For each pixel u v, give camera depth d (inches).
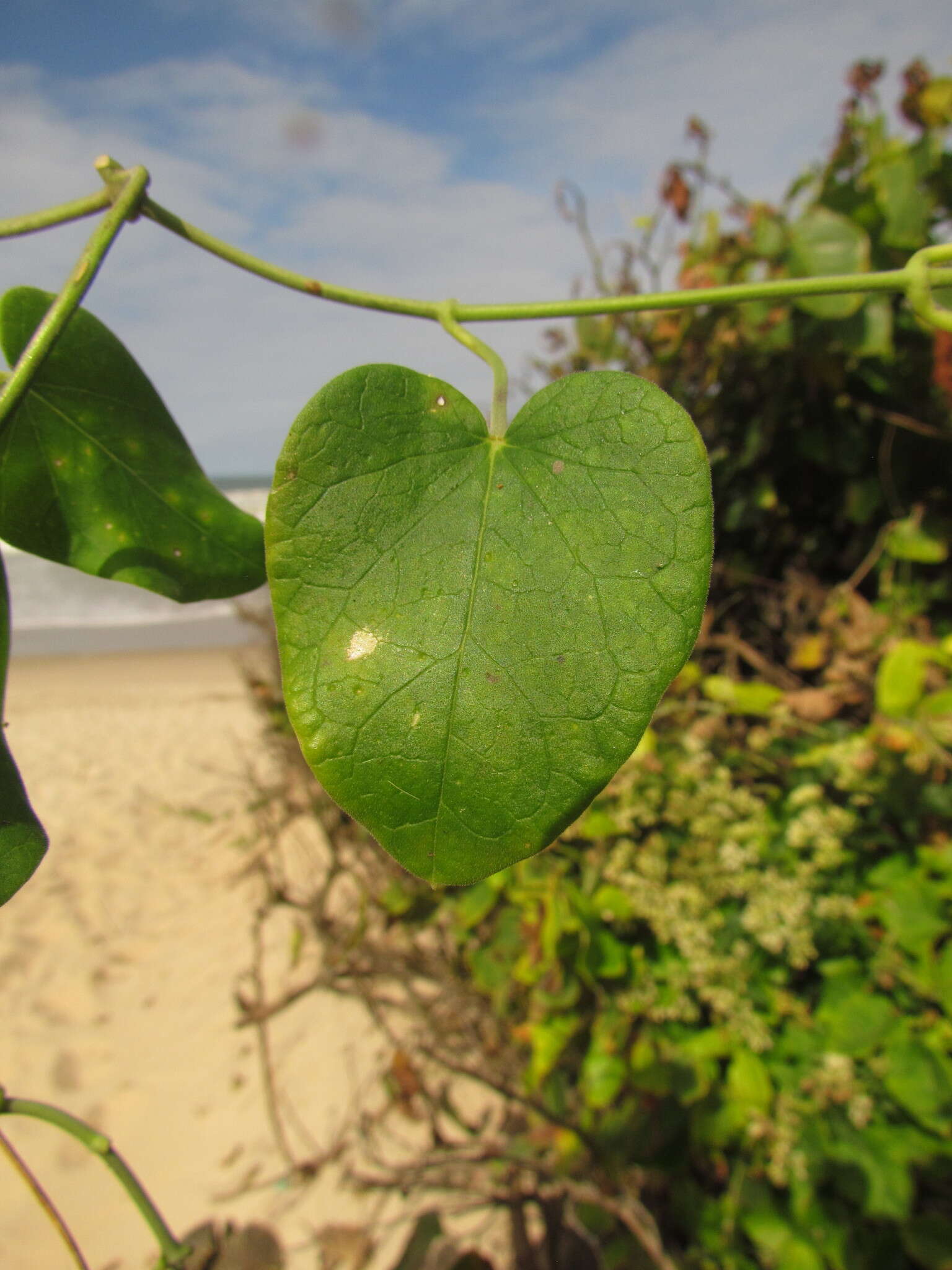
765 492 20.9
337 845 23.5
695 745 17.0
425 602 4.3
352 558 4.4
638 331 21.7
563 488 4.5
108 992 32.9
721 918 16.2
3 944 36.4
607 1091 15.5
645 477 4.4
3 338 6.1
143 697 80.9
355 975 21.9
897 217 18.8
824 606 20.0
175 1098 27.6
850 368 19.7
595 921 15.7
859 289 5.4
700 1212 17.0
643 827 17.5
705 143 20.2
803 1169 15.0
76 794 52.3
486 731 4.1
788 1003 16.0
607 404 4.6
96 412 6.6
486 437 4.8
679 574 4.2
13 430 6.3
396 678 4.2
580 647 4.2
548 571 4.3
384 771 4.1
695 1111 15.7
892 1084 14.9
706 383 21.1
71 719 72.4
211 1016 30.9
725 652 21.7
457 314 5.6
